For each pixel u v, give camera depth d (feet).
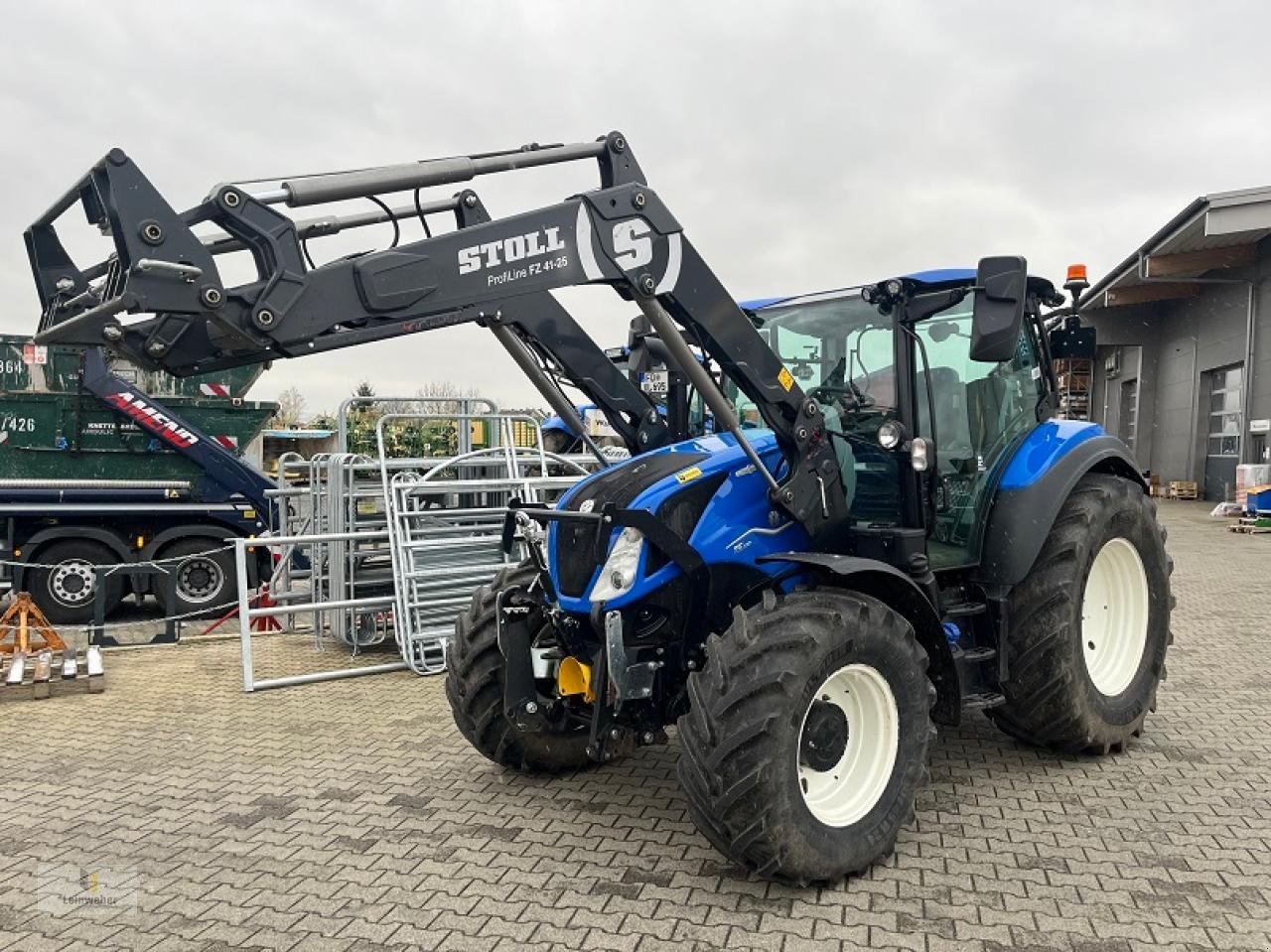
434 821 12.82
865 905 10.27
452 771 14.85
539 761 14.33
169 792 14.07
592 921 10.02
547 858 11.60
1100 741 14.58
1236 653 22.06
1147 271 68.90
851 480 13.73
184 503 32.27
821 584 12.24
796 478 12.35
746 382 12.04
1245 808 12.84
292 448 61.46
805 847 10.32
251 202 9.51
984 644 14.11
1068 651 13.85
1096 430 16.12
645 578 11.63
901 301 13.16
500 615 13.17
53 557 30.48
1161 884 10.64
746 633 10.65
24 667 20.66
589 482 13.29
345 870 11.34
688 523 12.01
